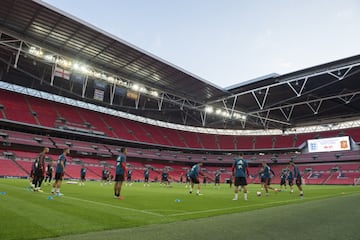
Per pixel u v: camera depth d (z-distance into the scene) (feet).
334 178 154.71
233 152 205.87
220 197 40.47
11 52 110.22
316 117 182.50
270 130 211.00
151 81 130.93
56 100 159.84
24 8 80.28
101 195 37.19
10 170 110.01
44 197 30.17
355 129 174.81
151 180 152.15
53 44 100.27
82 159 145.07
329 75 111.45
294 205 27.99
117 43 98.32
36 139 135.33
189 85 133.18
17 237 11.82
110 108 181.57
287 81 116.57
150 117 196.13
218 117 191.83
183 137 204.44
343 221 16.96
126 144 176.86
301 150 186.09
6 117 125.29
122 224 15.34
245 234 12.93
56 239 11.75
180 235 12.65
